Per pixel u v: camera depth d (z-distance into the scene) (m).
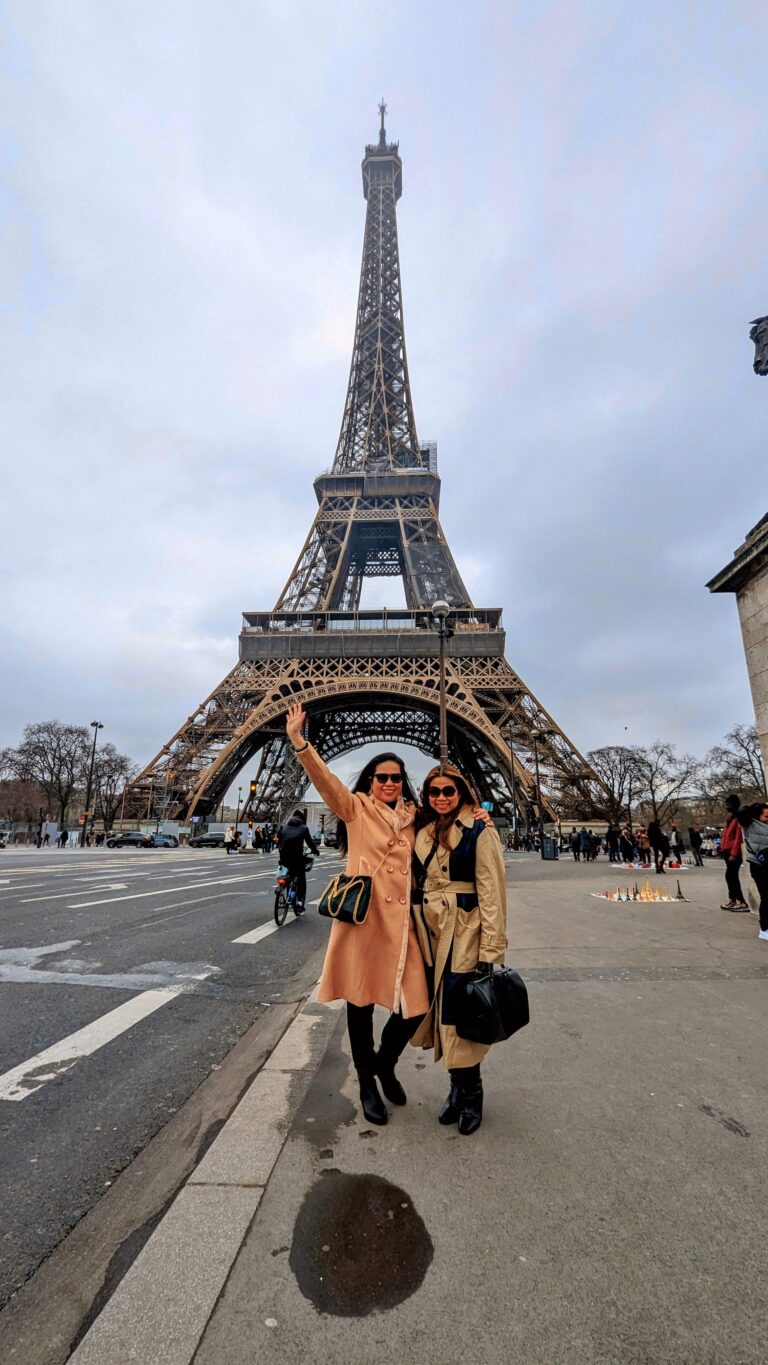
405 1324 2.23
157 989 7.29
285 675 57.88
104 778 90.12
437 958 3.89
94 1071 4.94
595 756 79.44
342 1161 3.33
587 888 18.64
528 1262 2.54
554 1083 4.30
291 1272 2.50
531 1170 3.23
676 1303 2.31
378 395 82.62
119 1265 2.70
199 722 58.41
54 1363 2.14
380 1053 4.11
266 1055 5.32
